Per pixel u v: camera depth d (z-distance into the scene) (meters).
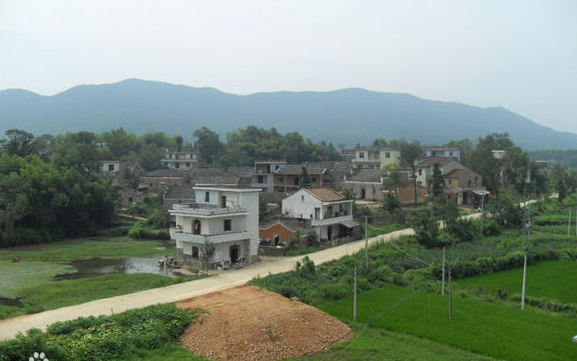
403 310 34.97
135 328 29.08
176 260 53.53
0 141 93.50
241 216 52.47
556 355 27.20
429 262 49.88
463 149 145.00
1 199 67.69
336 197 65.06
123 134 141.38
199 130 152.25
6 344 23.94
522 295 37.94
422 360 25.91
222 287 40.53
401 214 73.81
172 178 110.06
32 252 62.19
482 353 27.53
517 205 75.38
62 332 28.17
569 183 111.69
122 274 46.97
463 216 73.88
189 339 28.72
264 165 105.94
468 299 38.88
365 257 45.28
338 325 31.41
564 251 56.41
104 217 80.81
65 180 76.31
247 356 26.58
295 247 57.69
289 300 35.47
